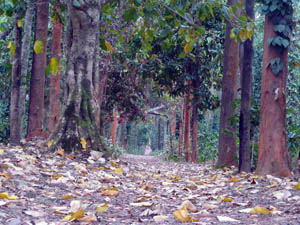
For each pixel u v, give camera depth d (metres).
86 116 7.07
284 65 6.44
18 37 9.27
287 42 6.22
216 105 16.02
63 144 6.70
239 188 5.14
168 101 24.62
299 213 3.17
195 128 15.69
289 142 8.28
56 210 3.15
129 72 15.95
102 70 15.62
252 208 3.42
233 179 6.21
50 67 4.46
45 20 10.05
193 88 15.54
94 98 7.31
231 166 9.18
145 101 19.41
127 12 6.50
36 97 9.98
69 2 7.20
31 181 4.33
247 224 2.80
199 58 14.77
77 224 2.75
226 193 4.86
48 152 6.53
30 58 13.98
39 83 10.01
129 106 18.25
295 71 14.54
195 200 4.25
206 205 3.75
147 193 4.80
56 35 11.22
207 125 24.42
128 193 4.67
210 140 17.84
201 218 3.12
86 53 7.26
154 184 5.84
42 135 10.05
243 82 7.55
